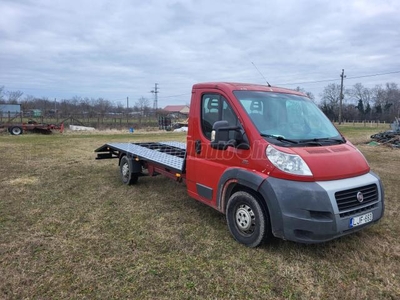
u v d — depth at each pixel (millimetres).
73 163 9578
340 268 3236
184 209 5086
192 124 4605
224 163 3975
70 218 4621
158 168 5883
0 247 3617
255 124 3682
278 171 3303
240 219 3775
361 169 3576
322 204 3080
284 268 3219
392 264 3320
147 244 3758
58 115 37062
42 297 2697
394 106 72688
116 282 2941
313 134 3965
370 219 3416
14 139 18375
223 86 4125
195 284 2934
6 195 5789
